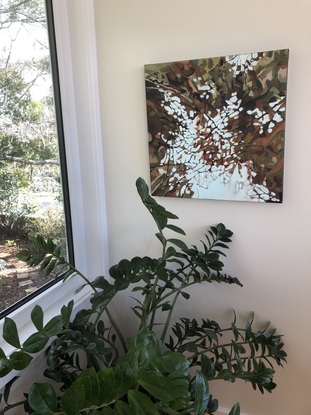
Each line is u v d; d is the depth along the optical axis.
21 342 1.27
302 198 1.37
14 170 1.31
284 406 1.64
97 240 1.70
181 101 1.43
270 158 1.35
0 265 1.29
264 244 1.48
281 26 1.25
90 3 1.47
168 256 1.41
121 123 1.58
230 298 1.61
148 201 1.29
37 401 0.82
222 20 1.32
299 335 1.52
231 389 1.72
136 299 1.65
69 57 1.50
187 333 1.54
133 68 1.50
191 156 1.47
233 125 1.37
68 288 1.62
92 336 1.31
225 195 1.46
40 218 1.47
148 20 1.43
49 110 1.47
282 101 1.29
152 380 0.87
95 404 0.82
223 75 1.34
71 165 1.58
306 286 1.46
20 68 1.30
